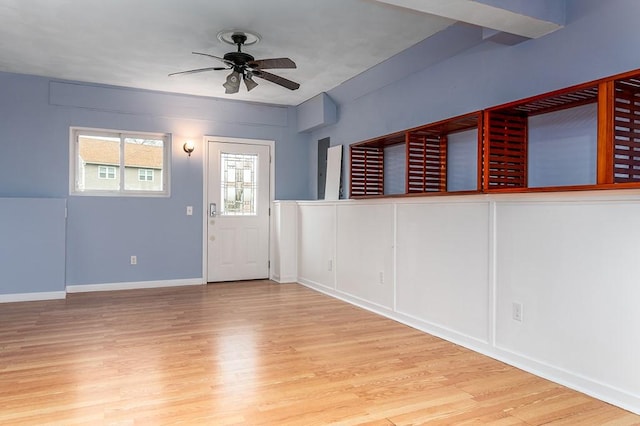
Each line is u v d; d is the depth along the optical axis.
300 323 3.98
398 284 4.11
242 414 2.23
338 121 5.84
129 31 3.75
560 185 3.00
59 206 5.03
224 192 6.20
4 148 5.04
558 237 2.66
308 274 5.89
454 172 3.96
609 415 2.24
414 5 2.69
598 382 2.44
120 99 5.53
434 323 3.65
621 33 2.63
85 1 3.21
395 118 4.71
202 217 6.04
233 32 3.76
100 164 5.58
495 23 2.92
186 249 5.96
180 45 4.07
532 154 3.19
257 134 6.37
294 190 6.62
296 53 4.30
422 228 3.80
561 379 2.63
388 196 4.08
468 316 3.31
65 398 2.39
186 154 5.94
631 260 2.29
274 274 6.38
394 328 3.83
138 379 2.66
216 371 2.80
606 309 2.40
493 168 3.06
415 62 4.28
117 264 5.59
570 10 2.92
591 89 2.50
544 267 2.74
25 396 2.42
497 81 3.49
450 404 2.36
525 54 3.25
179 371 2.80
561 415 2.24
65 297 5.06
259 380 2.66
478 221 3.23
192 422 2.14
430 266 3.70
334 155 5.86
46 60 4.54
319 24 3.62
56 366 2.87
